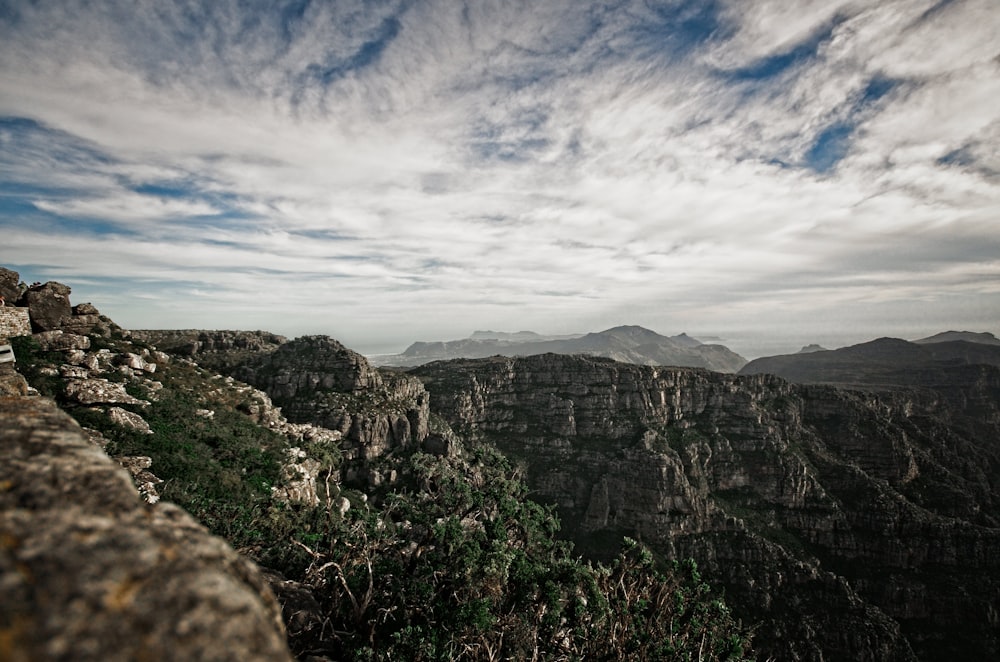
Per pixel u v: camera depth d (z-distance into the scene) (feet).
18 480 16.31
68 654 11.19
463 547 137.08
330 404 356.79
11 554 13.01
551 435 515.50
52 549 13.67
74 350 230.27
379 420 352.28
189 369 300.40
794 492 440.45
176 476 172.04
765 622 346.54
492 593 135.13
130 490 18.49
